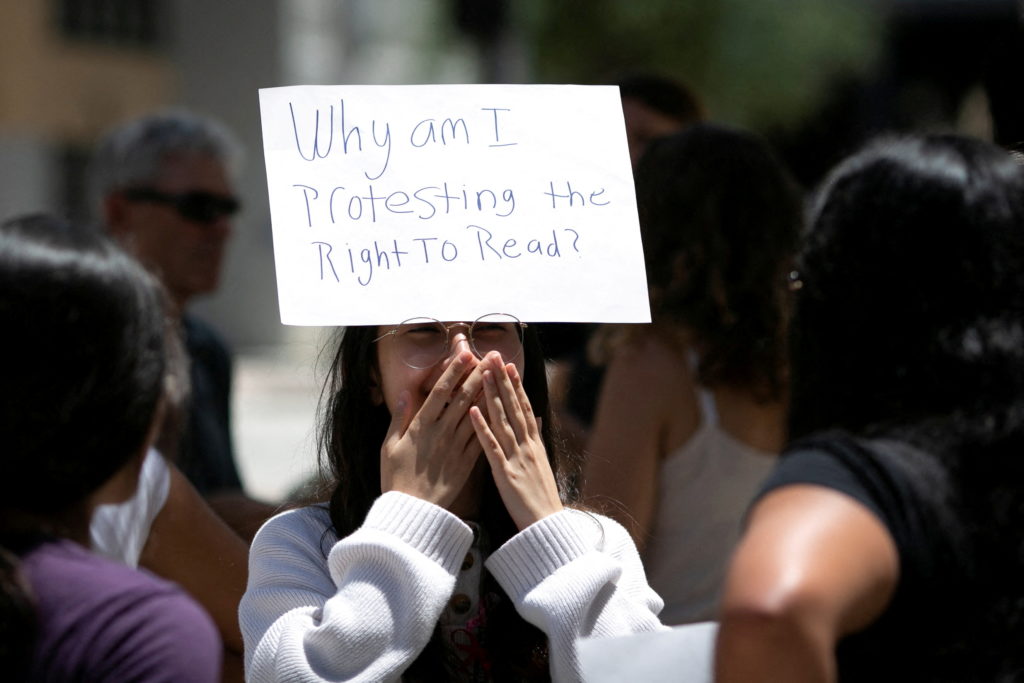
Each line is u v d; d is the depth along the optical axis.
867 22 26.25
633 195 4.16
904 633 2.86
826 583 2.69
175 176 7.18
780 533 2.79
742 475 5.38
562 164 4.15
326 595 3.97
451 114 4.13
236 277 32.75
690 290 5.47
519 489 3.90
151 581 3.04
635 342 5.50
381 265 3.96
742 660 2.66
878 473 2.91
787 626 2.64
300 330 33.31
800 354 3.26
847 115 28.78
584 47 27.77
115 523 4.20
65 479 3.02
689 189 5.62
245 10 33.53
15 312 2.97
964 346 3.02
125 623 2.91
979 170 3.11
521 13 26.77
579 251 4.07
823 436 3.06
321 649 3.65
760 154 5.75
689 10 27.92
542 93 4.21
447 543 3.81
